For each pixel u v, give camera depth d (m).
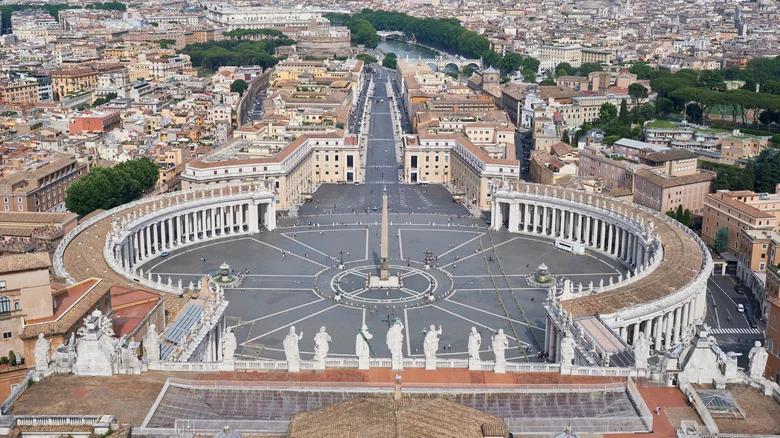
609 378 135.75
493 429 108.62
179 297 193.00
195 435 116.19
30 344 152.62
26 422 116.75
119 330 156.88
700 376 131.88
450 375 138.25
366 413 111.44
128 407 123.19
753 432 117.12
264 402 128.38
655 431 118.50
